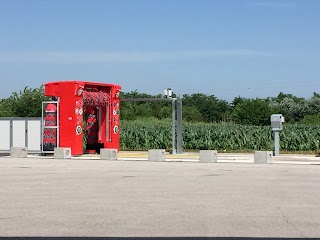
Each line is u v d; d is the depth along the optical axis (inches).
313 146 1624.0
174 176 826.8
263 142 1652.3
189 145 1694.1
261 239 381.1
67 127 1300.4
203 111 3754.9
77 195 606.5
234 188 673.0
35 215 477.1
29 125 1344.7
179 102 1425.9
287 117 3481.8
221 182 741.3
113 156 1230.9
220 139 1679.4
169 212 492.1
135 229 415.5
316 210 504.7
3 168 976.3
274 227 423.5
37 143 1339.8
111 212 492.1
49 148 1320.1
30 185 703.7
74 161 1171.9
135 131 1726.1
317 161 1194.6
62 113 1305.4
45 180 765.3
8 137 1358.3
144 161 1185.4
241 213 487.2
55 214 482.0
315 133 1644.9
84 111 1464.1
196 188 672.4
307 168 996.6
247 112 2765.7
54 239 381.1
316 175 850.8
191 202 553.9
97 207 521.0
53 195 606.9
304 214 482.9
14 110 2037.4
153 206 527.2
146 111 3169.3
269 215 477.4
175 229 415.8
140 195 606.5
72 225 431.5
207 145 1673.2
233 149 1667.1
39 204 540.4
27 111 2020.2
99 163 1112.8
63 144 1306.6
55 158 1262.3
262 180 770.2
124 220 452.8
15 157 1299.2
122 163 1116.5
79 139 1306.6
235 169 968.3
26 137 1346.0
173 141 1428.4
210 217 466.9
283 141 1640.0
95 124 1405.0
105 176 823.7
